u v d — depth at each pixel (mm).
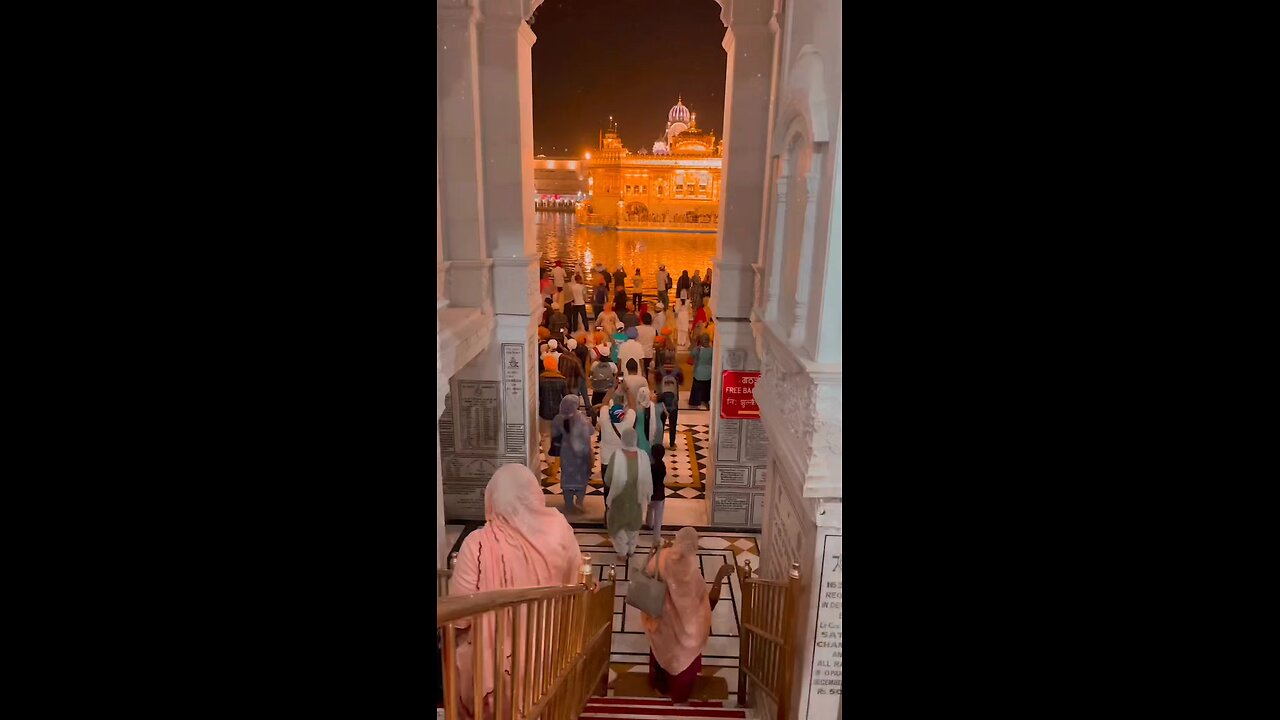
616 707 4020
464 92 5426
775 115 4992
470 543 3045
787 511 3916
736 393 6004
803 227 3412
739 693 4297
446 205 5590
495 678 1917
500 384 6188
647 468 5434
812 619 3287
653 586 4203
